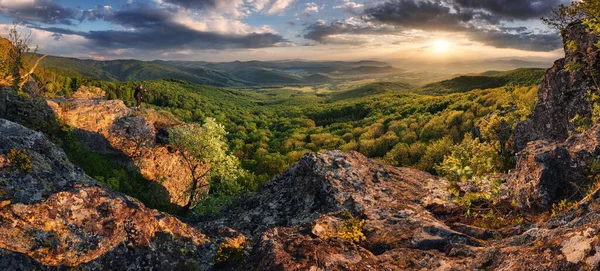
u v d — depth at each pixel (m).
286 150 142.38
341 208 13.95
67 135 25.81
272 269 7.08
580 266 4.39
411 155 70.12
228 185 26.23
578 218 5.99
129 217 8.02
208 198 22.05
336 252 7.83
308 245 7.82
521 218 9.45
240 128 188.62
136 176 28.30
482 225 10.05
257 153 130.12
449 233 8.86
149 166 29.27
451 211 12.52
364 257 7.77
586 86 15.77
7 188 7.13
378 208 13.40
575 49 15.34
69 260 6.82
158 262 7.77
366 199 14.78
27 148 8.50
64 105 26.59
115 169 26.67
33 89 26.45
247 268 7.76
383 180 17.50
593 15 12.25
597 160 9.39
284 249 7.74
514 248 5.99
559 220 6.95
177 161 31.19
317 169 17.38
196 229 9.16
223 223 16.27
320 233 10.10
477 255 6.75
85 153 26.03
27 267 6.32
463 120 78.06
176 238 8.43
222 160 26.58
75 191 7.74
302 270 6.90
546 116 18.56
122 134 28.48
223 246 8.27
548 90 18.66
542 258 5.12
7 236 6.46
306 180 17.31
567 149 10.53
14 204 6.90
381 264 7.55
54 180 8.12
